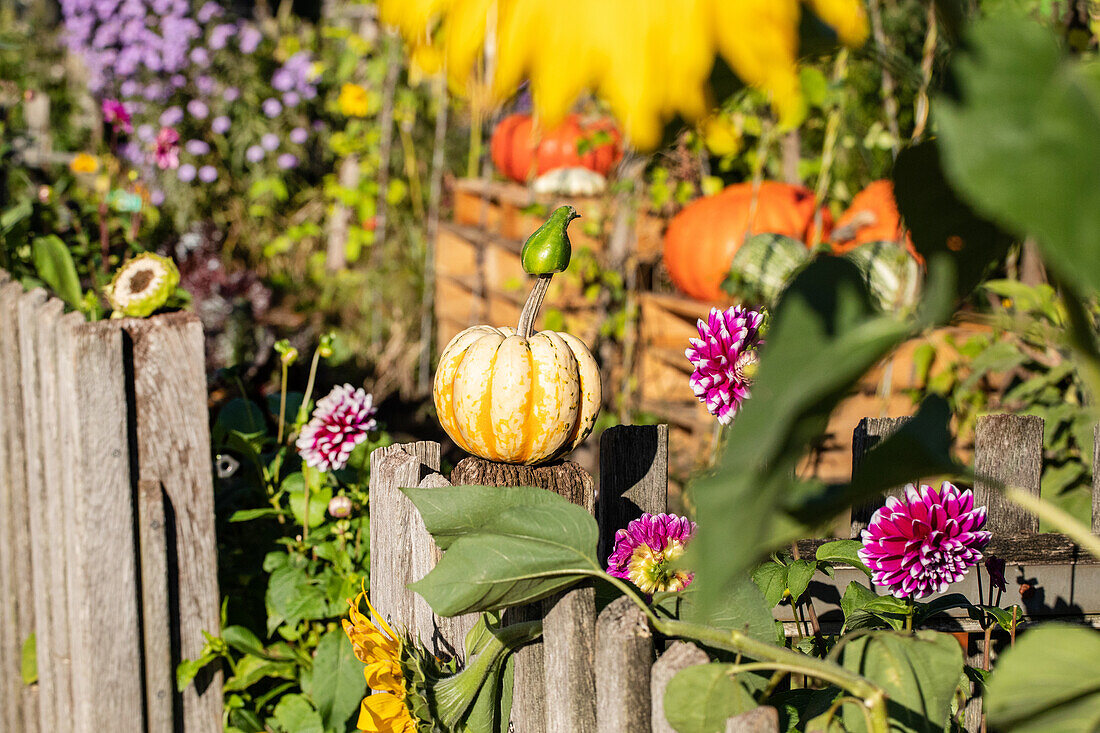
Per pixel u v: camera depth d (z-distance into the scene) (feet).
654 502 5.31
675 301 11.85
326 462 6.63
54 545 7.02
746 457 1.57
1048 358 8.73
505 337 5.06
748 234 10.07
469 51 1.71
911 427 2.32
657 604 3.68
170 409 6.62
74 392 6.25
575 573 3.44
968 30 1.47
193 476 6.72
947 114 1.41
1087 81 1.43
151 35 21.95
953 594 4.47
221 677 6.87
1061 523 2.14
